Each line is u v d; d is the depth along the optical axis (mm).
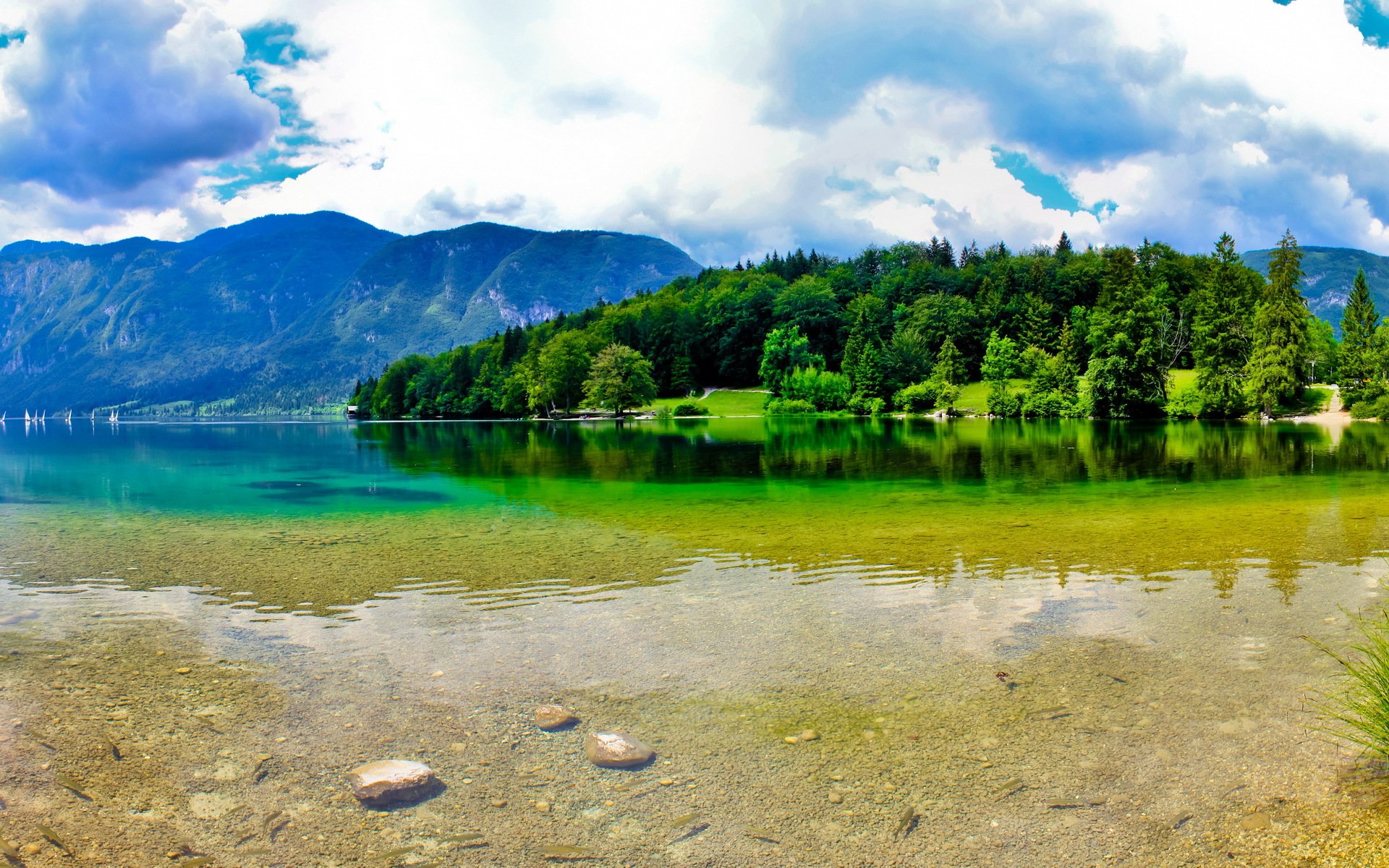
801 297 143125
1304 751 6453
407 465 39812
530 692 7906
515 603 11414
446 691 7965
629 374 120188
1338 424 69500
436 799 5828
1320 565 13344
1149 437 54500
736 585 12414
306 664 8789
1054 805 5695
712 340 148875
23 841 5238
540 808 5703
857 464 36688
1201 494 23734
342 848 5199
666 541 16609
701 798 5832
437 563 14375
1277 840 5227
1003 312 127938
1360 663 7848
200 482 31531
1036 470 32156
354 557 15148
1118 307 102312
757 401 129625
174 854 5121
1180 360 108375
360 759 6461
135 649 9375
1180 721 7059
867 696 7746
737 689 7973
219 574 13617
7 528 19469
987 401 94250
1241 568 13188
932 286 148750
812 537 16828
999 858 5074
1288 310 75188
